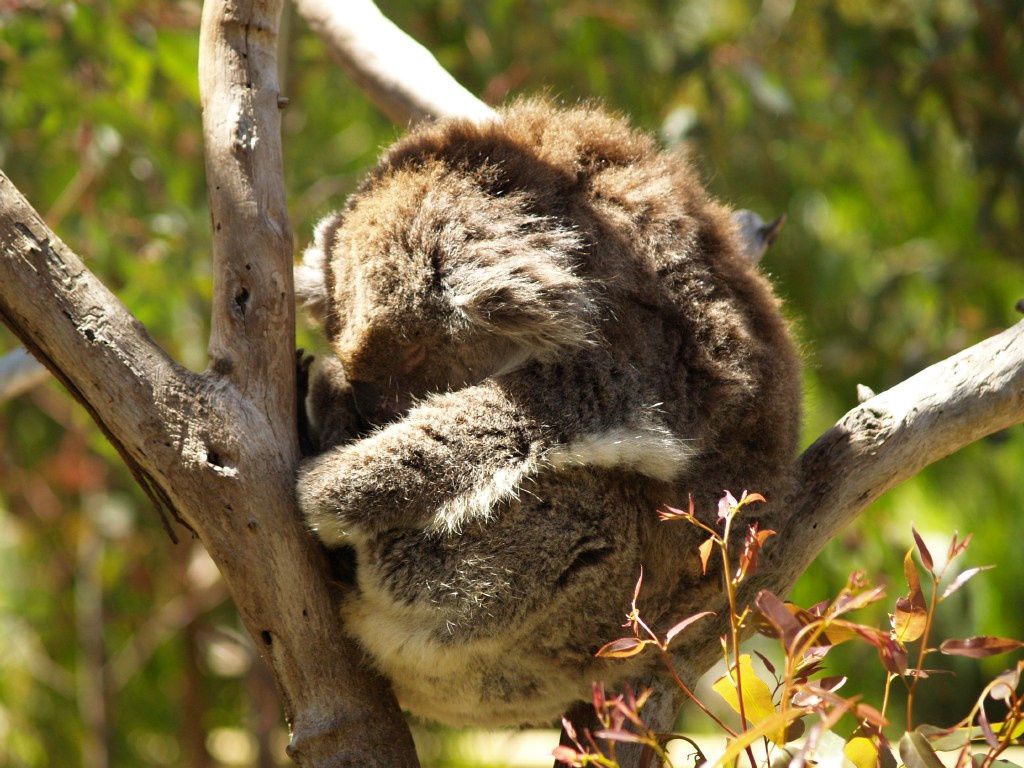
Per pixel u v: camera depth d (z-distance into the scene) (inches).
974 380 204.2
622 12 481.7
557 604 199.6
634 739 139.7
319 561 187.9
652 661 202.4
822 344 514.9
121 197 446.9
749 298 220.2
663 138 464.4
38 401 530.6
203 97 191.3
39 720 571.8
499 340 222.8
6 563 587.2
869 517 451.2
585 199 219.8
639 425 199.6
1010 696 140.2
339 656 185.9
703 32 519.8
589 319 203.8
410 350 226.4
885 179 544.7
